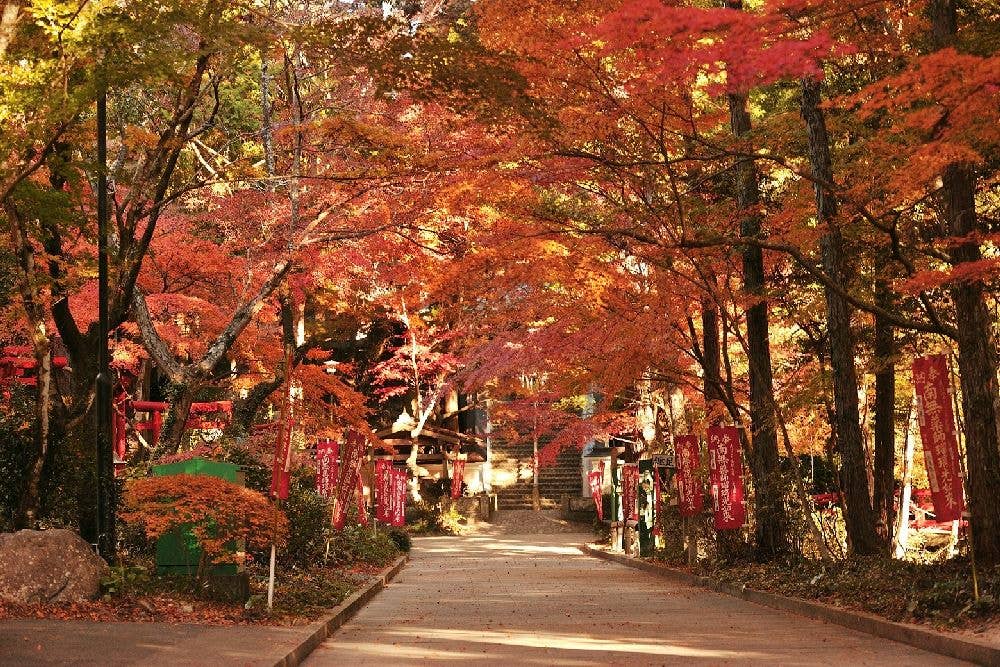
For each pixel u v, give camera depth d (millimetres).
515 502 57531
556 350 23969
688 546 27078
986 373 15281
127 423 28203
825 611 15961
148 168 18531
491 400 52500
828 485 35438
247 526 14742
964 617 12930
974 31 15445
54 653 10016
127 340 29953
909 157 15445
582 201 23125
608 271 22000
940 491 13750
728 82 14086
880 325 22453
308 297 33375
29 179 15680
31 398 22172
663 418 37406
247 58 19938
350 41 16250
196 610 13922
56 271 17625
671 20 13328
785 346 29281
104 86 14266
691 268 23438
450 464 55469
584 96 17594
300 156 21875
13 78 13312
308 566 22516
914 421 27562
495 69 15750
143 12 14711
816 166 19141
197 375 21203
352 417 26609
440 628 15500
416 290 27188
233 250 28438
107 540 15594
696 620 16359
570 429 37656
